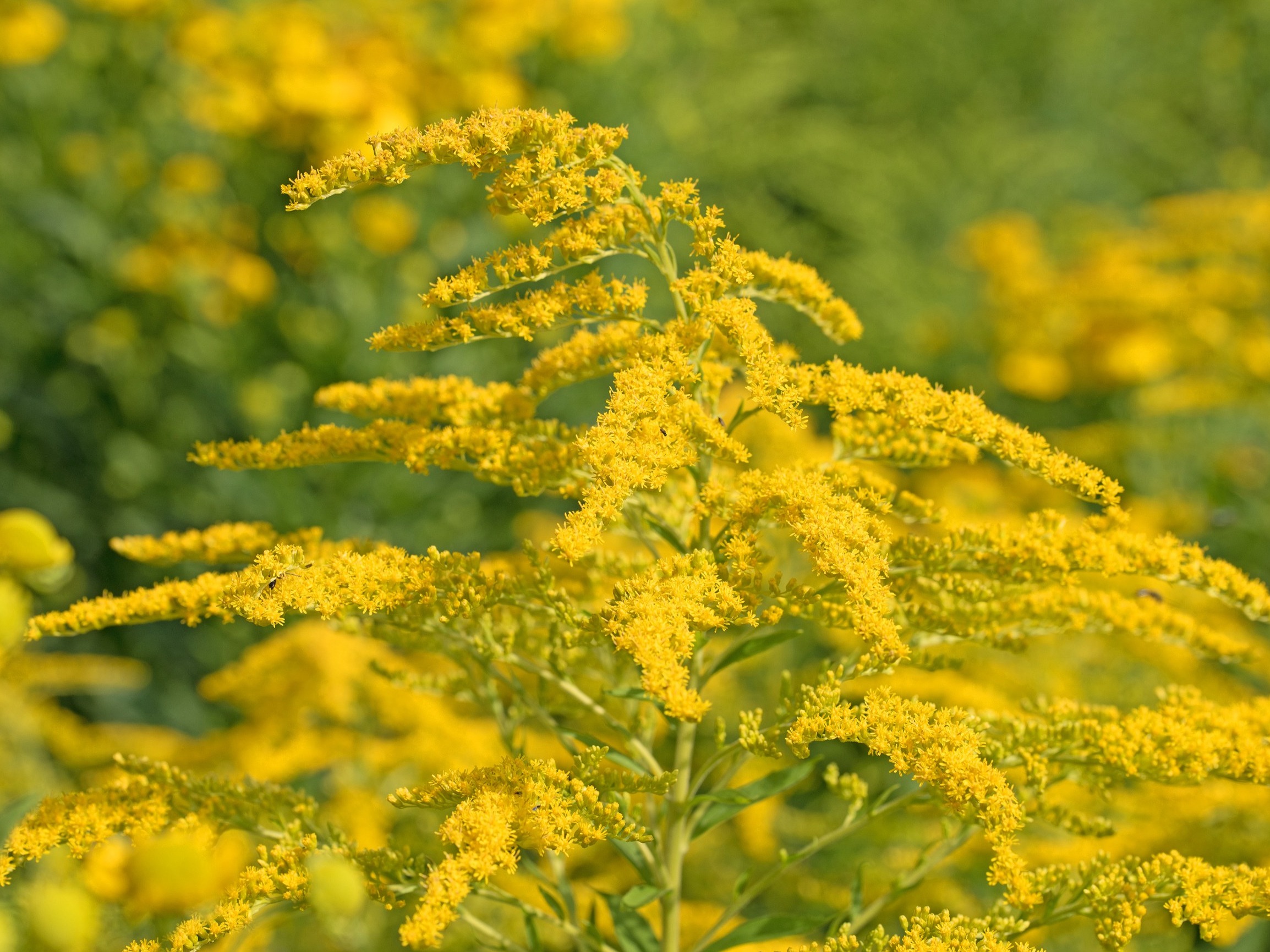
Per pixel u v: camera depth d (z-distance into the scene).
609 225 1.60
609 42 5.16
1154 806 2.26
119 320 4.62
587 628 1.48
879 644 1.41
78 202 4.89
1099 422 5.78
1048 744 1.67
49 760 3.03
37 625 1.62
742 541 1.49
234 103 4.29
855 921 1.70
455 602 1.54
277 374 4.55
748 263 1.63
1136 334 5.20
